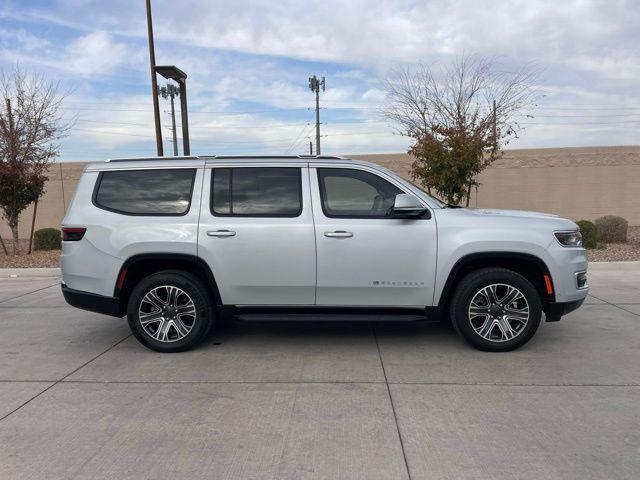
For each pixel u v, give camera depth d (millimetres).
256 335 6246
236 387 4629
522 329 5371
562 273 5285
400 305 5426
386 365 5152
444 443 3582
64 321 7125
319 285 5398
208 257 5414
